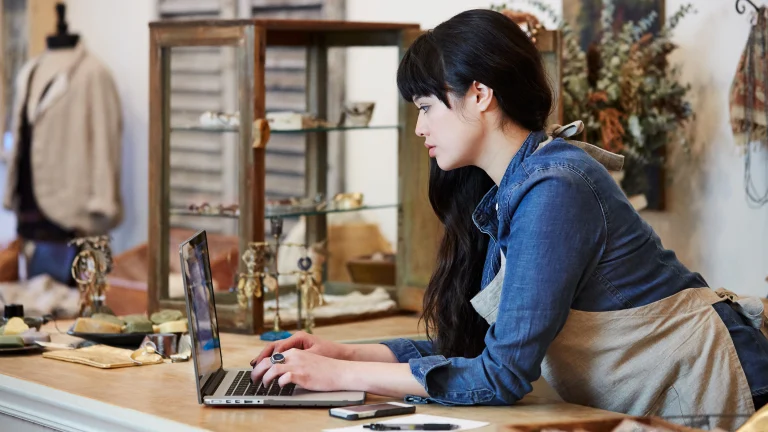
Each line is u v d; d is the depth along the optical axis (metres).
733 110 3.83
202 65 5.86
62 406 2.12
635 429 1.72
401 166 3.89
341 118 3.78
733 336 2.04
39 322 3.07
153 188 3.59
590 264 1.95
